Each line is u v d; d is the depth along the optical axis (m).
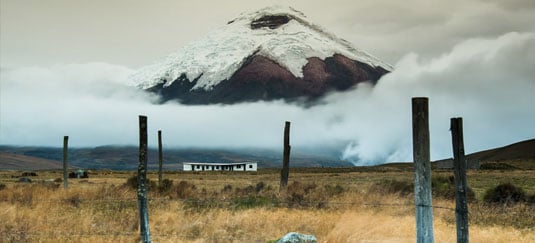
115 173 131.00
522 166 147.75
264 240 16.16
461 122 11.75
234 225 18.52
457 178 11.76
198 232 17.59
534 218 21.62
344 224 16.11
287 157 30.62
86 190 30.17
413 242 14.82
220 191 38.09
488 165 124.12
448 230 17.25
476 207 24.52
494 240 15.91
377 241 15.05
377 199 23.77
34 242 15.55
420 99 10.57
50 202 24.06
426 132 10.55
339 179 76.12
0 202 24.42
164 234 17.23
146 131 13.58
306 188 29.94
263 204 24.47
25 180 63.09
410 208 21.30
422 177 10.54
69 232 16.80
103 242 15.52
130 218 19.80
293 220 19.25
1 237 15.91
